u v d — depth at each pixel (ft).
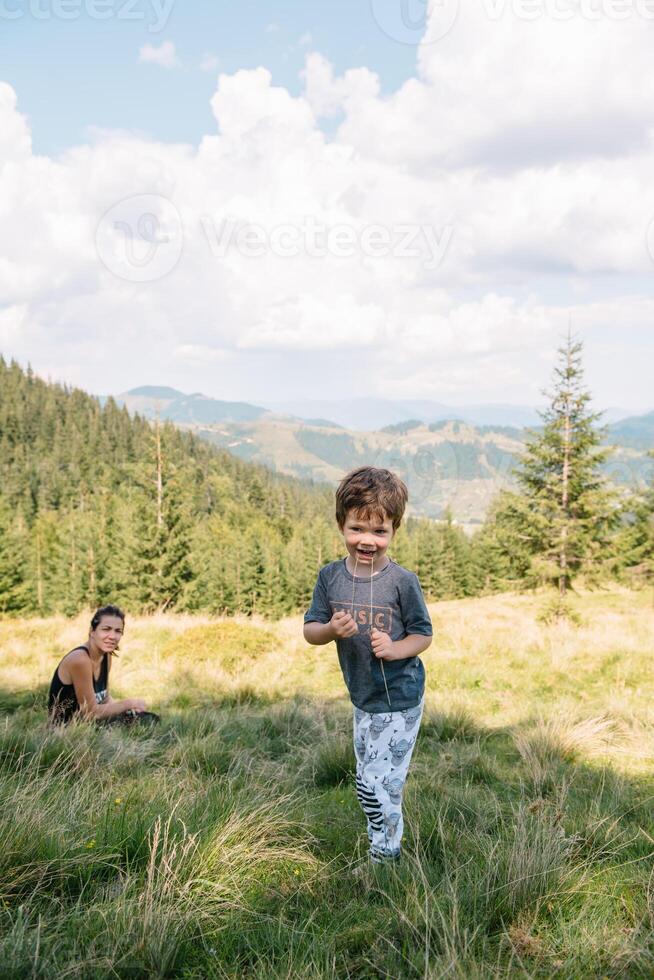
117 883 6.98
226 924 6.40
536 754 13.73
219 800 9.43
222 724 16.38
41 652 30.66
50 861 6.98
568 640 30.42
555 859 7.55
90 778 10.72
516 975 5.65
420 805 10.07
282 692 23.81
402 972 5.70
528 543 52.80
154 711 19.57
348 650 7.91
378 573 7.85
